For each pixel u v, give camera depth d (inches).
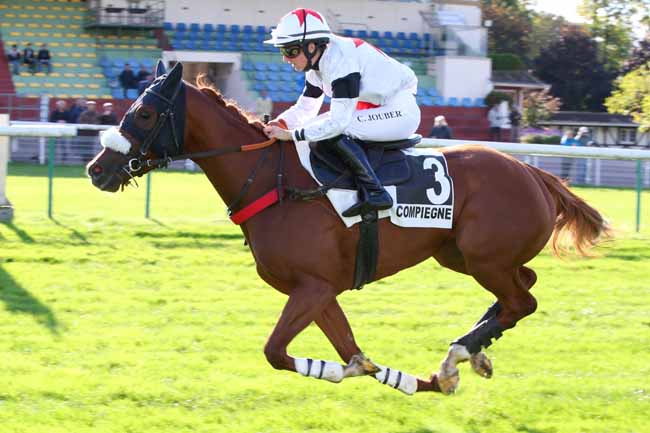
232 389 186.4
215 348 217.6
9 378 188.5
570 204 197.3
